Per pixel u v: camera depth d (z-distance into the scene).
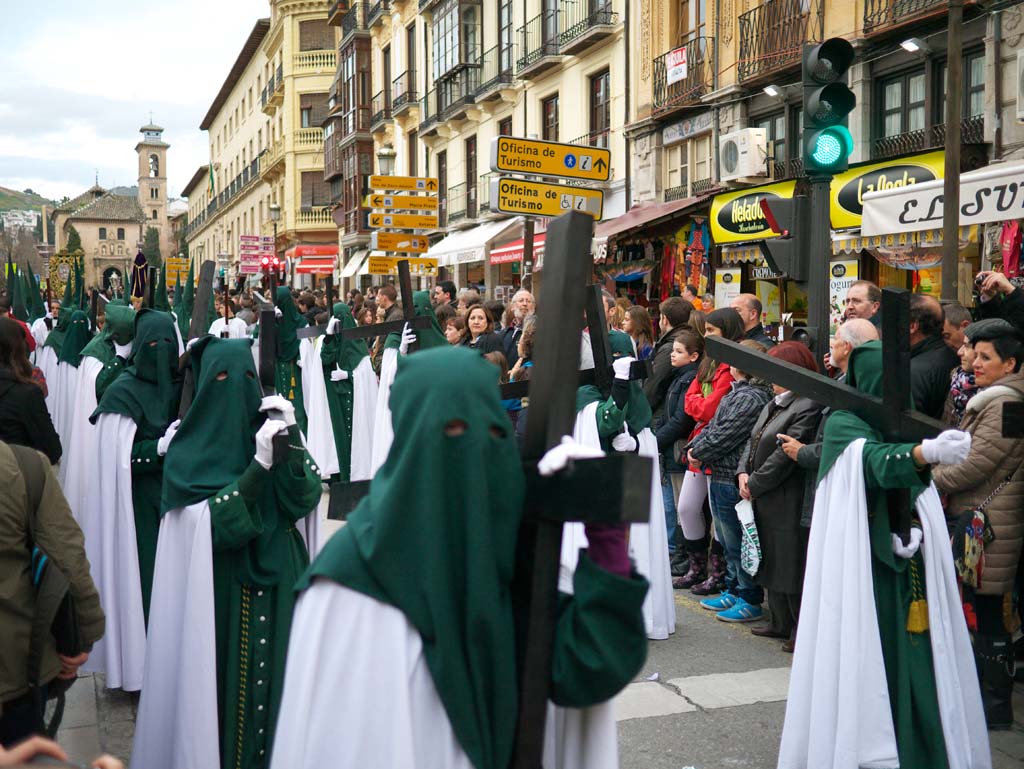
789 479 5.28
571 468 1.87
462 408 1.90
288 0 47.41
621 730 4.49
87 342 9.44
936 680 3.63
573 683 1.93
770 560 5.39
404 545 1.94
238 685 3.57
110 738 4.45
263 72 55.53
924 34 12.27
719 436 6.13
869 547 3.61
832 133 6.50
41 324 13.19
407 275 8.27
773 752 4.26
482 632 1.90
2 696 3.04
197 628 3.50
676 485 7.18
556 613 1.95
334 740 1.95
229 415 3.71
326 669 1.97
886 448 3.51
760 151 14.61
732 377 6.47
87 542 4.83
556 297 1.95
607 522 1.82
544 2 22.78
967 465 4.48
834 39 6.44
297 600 2.12
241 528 3.47
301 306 15.23
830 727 3.63
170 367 4.79
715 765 4.14
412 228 14.00
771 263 6.77
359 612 1.96
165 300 7.09
